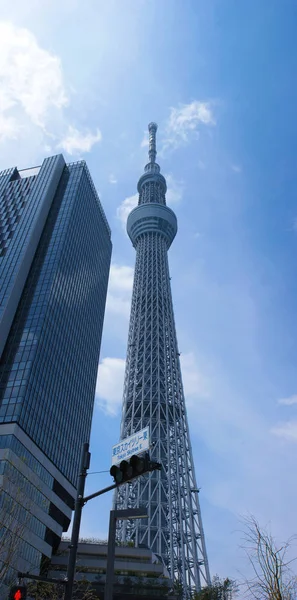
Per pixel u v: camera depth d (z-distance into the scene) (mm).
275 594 23188
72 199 151625
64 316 130750
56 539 108625
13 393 102312
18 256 129375
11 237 137125
